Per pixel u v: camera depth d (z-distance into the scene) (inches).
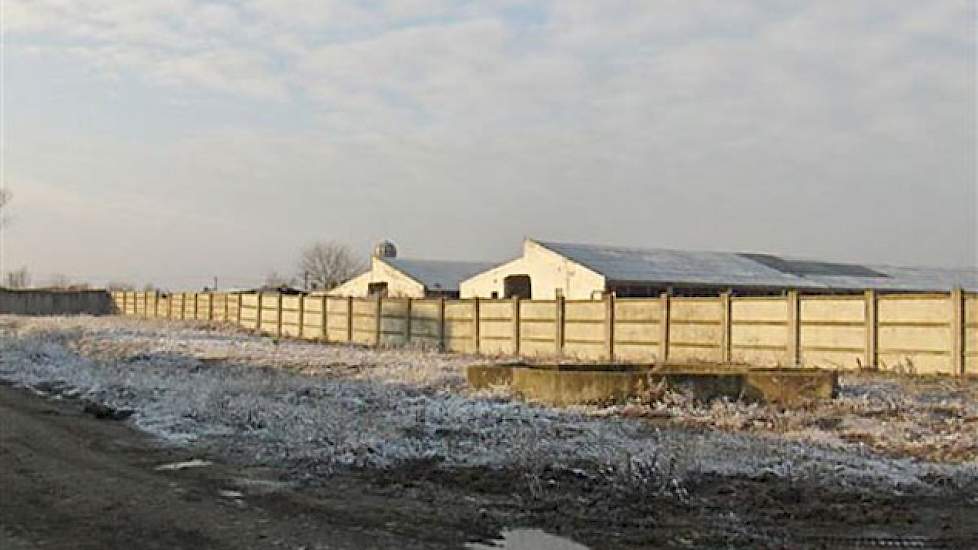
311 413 665.0
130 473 467.8
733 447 519.8
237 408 685.3
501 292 2193.7
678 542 338.6
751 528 358.6
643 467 452.8
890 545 337.1
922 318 1004.6
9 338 1521.9
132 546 328.5
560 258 2026.3
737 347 1163.9
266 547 326.3
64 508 387.2
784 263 2303.2
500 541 338.0
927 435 585.6
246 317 2231.8
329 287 3880.4
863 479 442.6
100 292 3208.7
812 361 1092.5
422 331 1598.2
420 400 754.8
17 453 523.2
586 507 391.5
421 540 338.0
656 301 1246.9
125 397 784.3
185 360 1200.8
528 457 487.5
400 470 474.6
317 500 407.2
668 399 710.5
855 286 2154.3
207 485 438.6
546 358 1289.4
